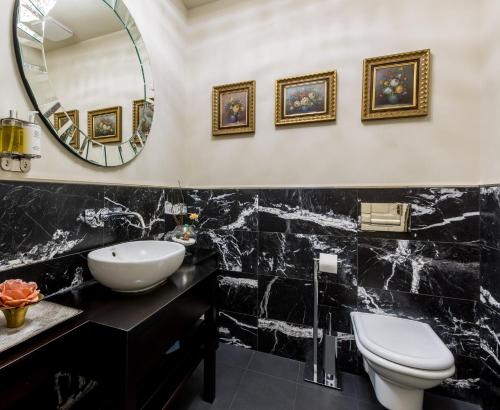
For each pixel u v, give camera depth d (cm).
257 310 171
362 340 117
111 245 124
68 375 94
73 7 108
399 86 140
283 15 165
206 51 185
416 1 139
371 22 146
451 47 133
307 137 160
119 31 132
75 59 108
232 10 178
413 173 140
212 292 130
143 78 148
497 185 114
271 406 127
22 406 86
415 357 103
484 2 126
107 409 86
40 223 95
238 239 176
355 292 150
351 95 150
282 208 165
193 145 190
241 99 174
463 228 131
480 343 128
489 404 120
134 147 141
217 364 157
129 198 138
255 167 172
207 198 184
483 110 127
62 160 104
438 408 127
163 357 119
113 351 74
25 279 89
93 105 117
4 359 56
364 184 148
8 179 85
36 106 92
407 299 140
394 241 142
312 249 158
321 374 147
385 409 125
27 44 90
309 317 159
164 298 95
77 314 77
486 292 123
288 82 162
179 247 122
